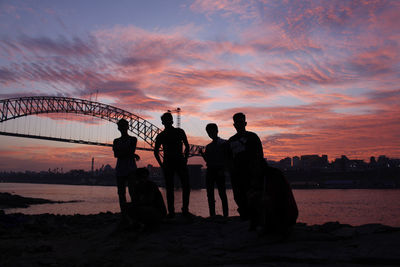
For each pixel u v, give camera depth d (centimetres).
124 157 600
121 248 430
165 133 650
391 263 305
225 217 639
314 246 384
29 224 641
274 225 432
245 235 452
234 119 516
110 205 10938
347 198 16638
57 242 505
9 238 550
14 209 8788
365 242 378
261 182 447
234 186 525
